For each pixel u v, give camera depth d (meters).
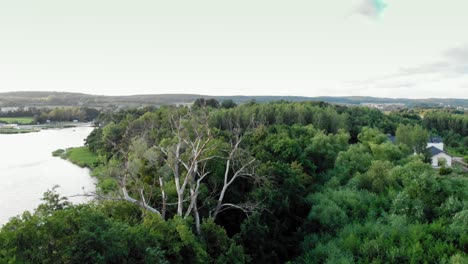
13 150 117.88
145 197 34.31
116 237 19.31
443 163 88.62
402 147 83.00
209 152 42.00
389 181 51.44
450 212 39.34
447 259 31.17
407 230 36.78
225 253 28.20
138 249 21.11
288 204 40.34
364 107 166.38
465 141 135.25
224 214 40.72
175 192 35.69
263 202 38.06
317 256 35.53
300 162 55.06
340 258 33.50
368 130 94.62
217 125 91.19
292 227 43.00
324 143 68.88
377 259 32.69
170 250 24.19
